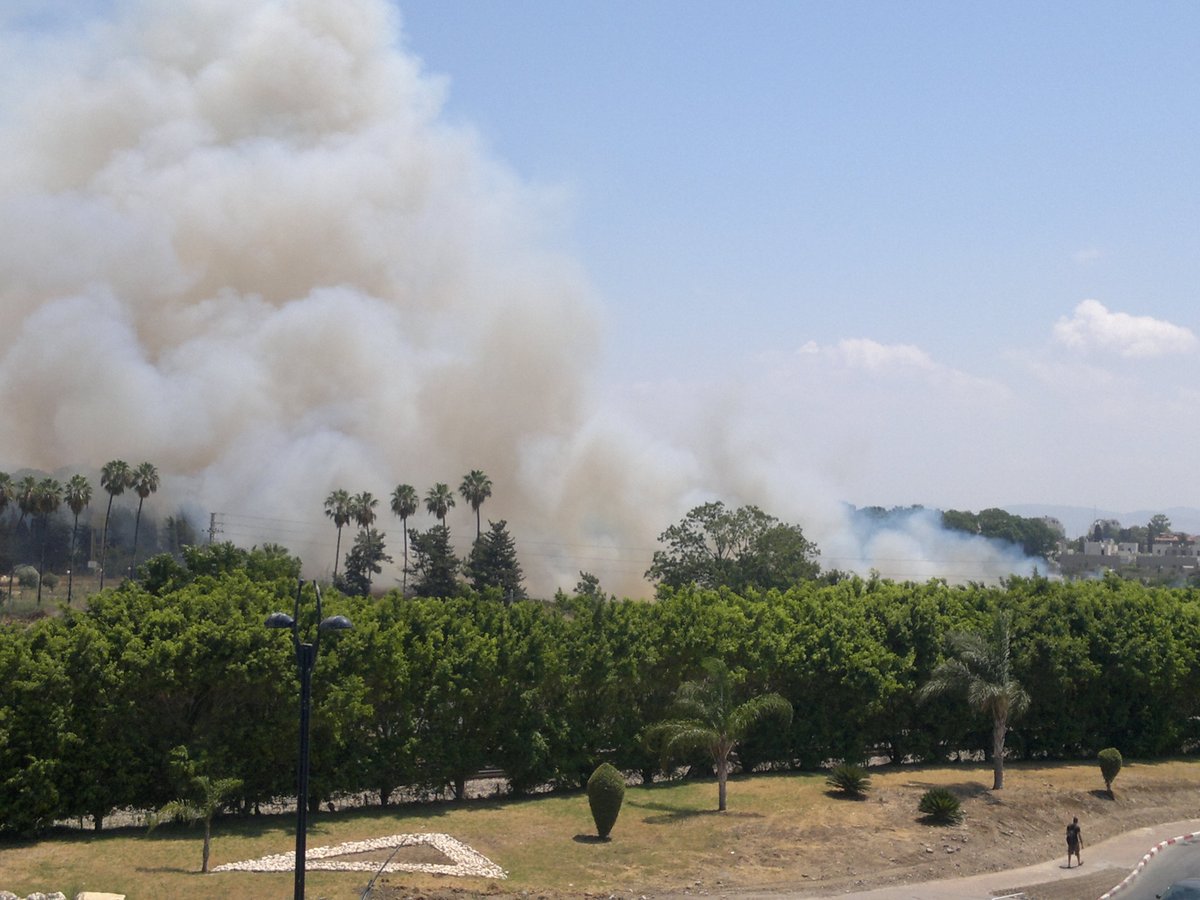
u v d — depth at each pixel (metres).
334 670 37.28
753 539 91.19
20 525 123.56
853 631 48.75
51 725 33.69
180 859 31.83
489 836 35.66
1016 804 41.94
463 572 95.50
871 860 34.75
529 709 41.94
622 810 39.62
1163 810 44.09
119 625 35.84
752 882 32.25
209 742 35.78
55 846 32.81
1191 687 53.06
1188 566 187.38
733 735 39.75
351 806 40.47
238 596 38.03
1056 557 174.50
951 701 49.59
